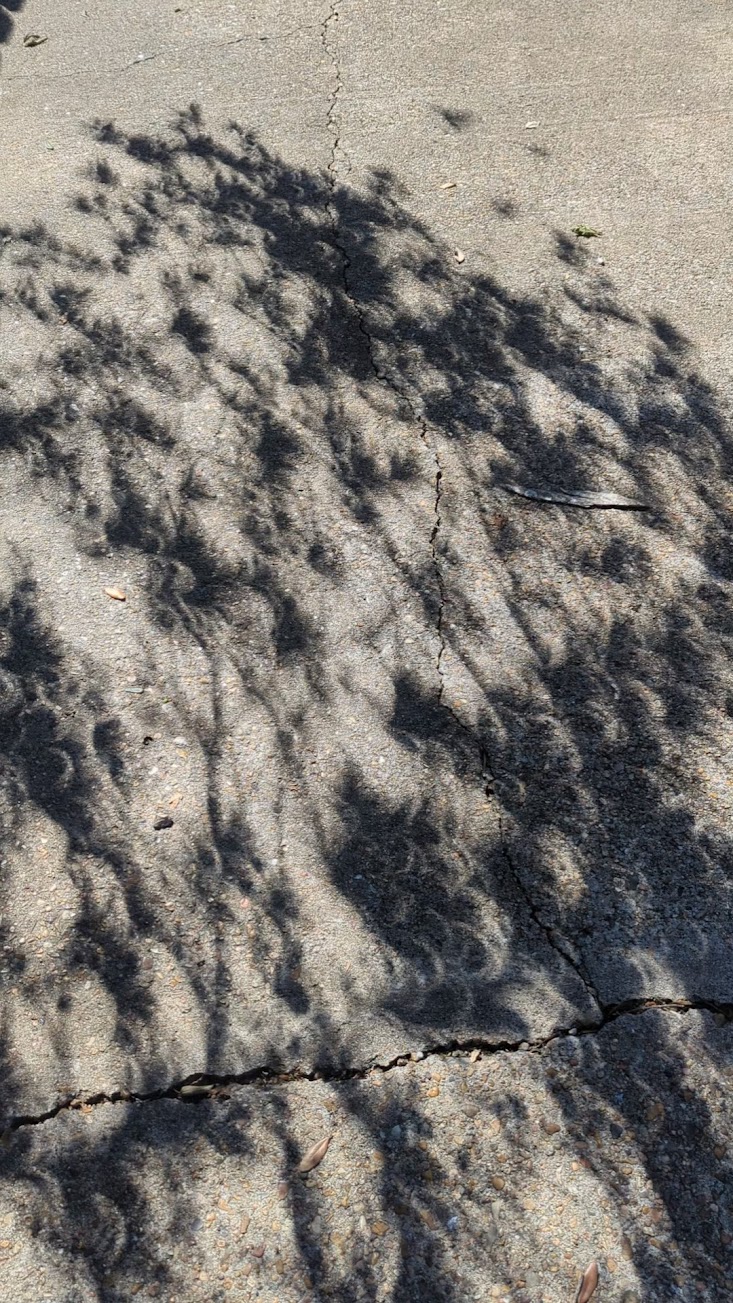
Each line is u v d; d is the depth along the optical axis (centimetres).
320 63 806
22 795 437
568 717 452
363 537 519
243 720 456
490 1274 330
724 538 510
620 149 723
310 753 445
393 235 671
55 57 831
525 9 847
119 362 604
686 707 453
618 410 566
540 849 415
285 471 547
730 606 486
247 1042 375
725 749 439
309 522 526
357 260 655
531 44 813
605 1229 336
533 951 391
